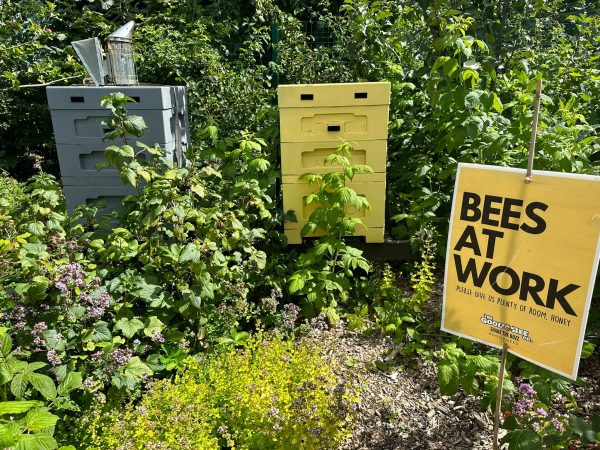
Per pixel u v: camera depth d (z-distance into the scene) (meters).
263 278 1.95
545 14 3.27
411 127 2.43
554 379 1.33
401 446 1.37
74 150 2.05
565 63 2.78
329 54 3.40
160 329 1.50
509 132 1.93
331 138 2.07
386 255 2.30
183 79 3.12
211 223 1.82
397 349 1.76
